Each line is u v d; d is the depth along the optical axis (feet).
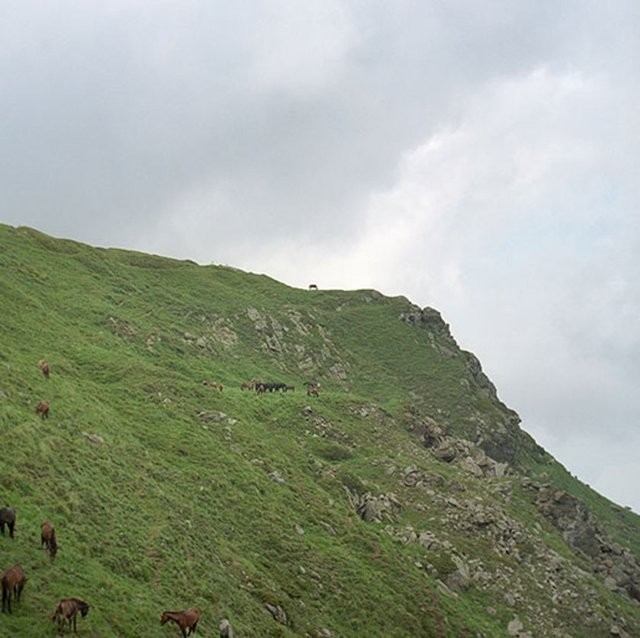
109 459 162.09
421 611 181.27
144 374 260.42
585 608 228.02
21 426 145.59
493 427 456.86
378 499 245.24
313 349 463.01
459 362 519.60
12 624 84.84
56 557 107.55
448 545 229.04
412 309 571.69
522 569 235.61
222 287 500.33
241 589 144.97
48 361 233.76
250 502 189.37
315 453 268.82
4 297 288.71
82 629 92.38
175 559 133.08
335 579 173.99
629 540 417.69
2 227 418.31
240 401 284.00
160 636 102.73
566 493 311.47
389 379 475.31
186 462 196.24
